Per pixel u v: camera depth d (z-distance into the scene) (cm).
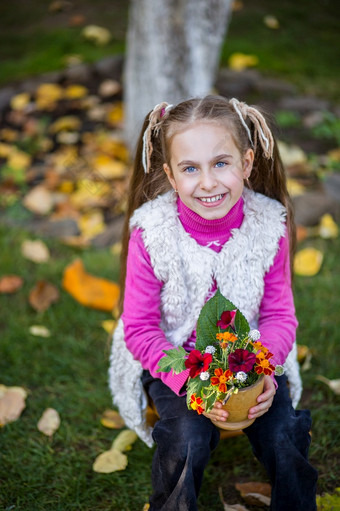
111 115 441
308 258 322
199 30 356
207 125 180
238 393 167
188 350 196
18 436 237
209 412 173
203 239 192
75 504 209
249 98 463
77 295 302
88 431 240
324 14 604
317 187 377
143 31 361
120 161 402
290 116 436
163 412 186
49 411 245
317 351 272
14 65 509
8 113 454
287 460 175
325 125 424
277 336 192
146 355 188
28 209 369
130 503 210
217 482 217
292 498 176
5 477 220
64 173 391
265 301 201
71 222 358
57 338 285
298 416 184
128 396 203
